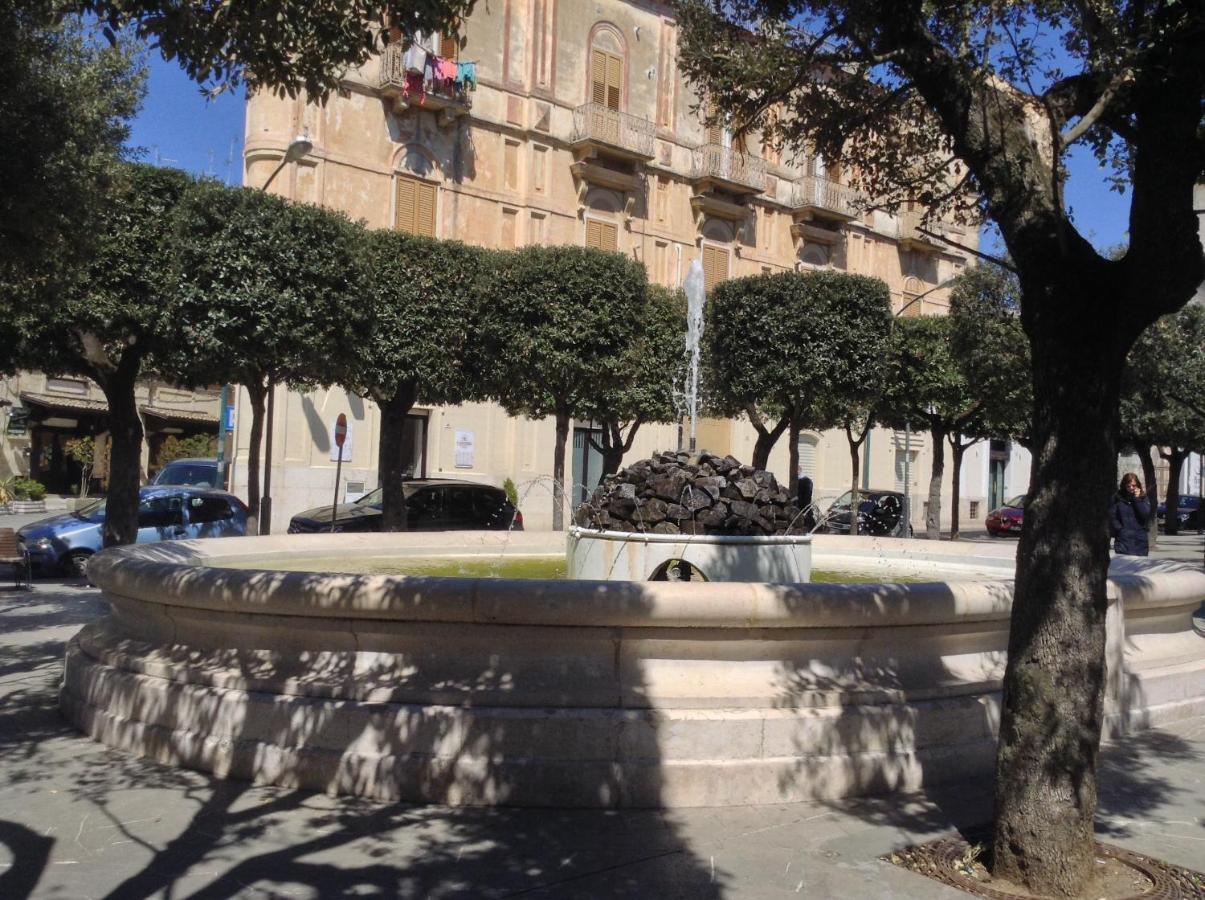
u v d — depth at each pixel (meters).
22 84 7.59
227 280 13.91
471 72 24.83
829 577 9.84
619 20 28.25
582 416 22.08
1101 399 4.10
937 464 27.67
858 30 5.97
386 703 5.06
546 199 26.80
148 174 13.27
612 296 18.86
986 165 4.49
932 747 5.34
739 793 4.89
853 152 7.47
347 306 15.09
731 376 20.45
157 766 5.43
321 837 4.42
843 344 19.80
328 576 5.27
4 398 33.84
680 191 29.52
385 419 18.88
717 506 7.40
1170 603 7.39
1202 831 4.78
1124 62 4.10
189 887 3.91
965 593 5.59
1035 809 4.02
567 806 4.79
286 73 6.80
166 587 5.71
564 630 5.03
